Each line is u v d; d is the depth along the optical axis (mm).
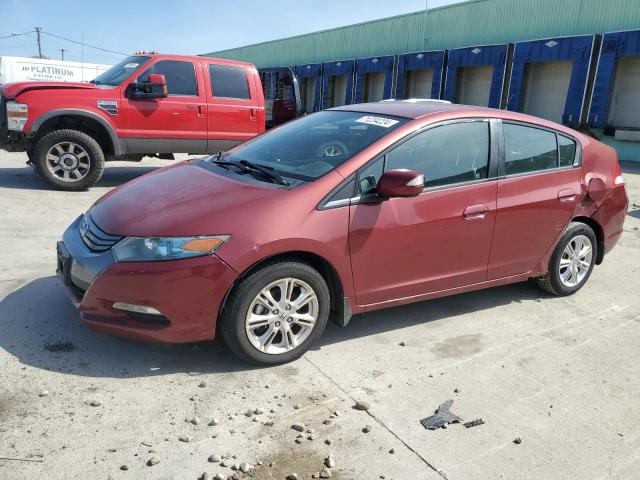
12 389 2998
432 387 3320
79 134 7949
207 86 8789
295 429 2836
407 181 3377
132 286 3076
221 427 2818
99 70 30203
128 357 3426
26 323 3740
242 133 9164
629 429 3004
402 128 3799
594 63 18859
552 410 3146
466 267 4105
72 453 2553
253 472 2514
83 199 7699
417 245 3770
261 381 3268
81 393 3018
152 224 3203
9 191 7887
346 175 3500
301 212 3318
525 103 21797
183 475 2469
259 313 3326
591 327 4320
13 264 4871
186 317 3141
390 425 2918
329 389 3230
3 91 7770
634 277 5609
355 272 3562
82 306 3219
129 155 9039
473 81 24047
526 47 20891
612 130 18531
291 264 3316
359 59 28969
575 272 4918
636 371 3648
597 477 2619
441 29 24969
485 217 4059
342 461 2623
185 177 3889
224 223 3176
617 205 5066
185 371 3316
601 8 18906
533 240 4449
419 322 4250
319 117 4535
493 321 4348
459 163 3982
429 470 2598
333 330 4023
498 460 2693
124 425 2777
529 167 4387
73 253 3367
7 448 2549
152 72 8422
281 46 36406
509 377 3490
